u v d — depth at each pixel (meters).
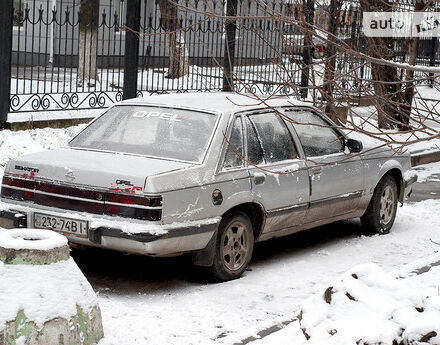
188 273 7.53
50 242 4.95
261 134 7.73
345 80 6.15
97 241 6.50
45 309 4.75
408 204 11.74
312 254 8.55
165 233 6.46
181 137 7.32
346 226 10.07
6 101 13.29
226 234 7.18
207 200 6.87
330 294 4.55
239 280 7.34
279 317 6.11
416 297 4.45
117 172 6.57
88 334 5.02
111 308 6.19
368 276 4.63
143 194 6.44
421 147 16.42
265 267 7.91
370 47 6.35
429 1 6.74
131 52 14.86
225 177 7.08
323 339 4.20
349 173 8.68
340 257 8.46
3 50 13.13
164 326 5.86
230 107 7.67
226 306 6.53
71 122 14.31
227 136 7.32
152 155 7.18
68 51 24.73
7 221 6.95
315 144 8.38
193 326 5.93
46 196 6.86
